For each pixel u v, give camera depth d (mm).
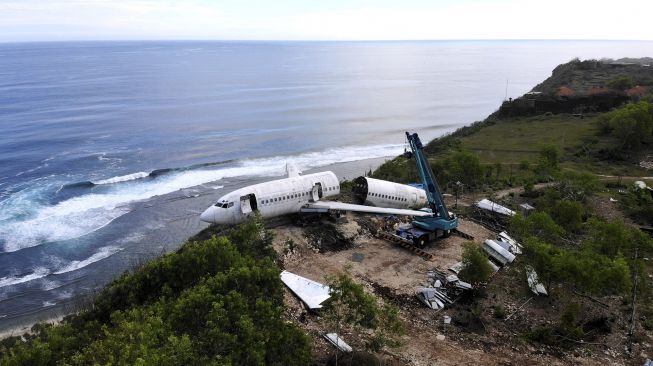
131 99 179125
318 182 51656
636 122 87312
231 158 102000
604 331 32812
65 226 63719
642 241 39625
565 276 34156
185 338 21406
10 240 59250
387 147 118000
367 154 110125
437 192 46188
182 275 33125
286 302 35094
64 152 100750
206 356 21922
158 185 81562
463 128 126250
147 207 71125
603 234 40562
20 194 74938
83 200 73375
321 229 47625
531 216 44375
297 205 49406
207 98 190250
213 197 75938
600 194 62812
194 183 82938
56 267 53219
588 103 126062
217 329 22781
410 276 40094
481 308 35781
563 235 46438
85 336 26484
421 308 35594
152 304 30062
